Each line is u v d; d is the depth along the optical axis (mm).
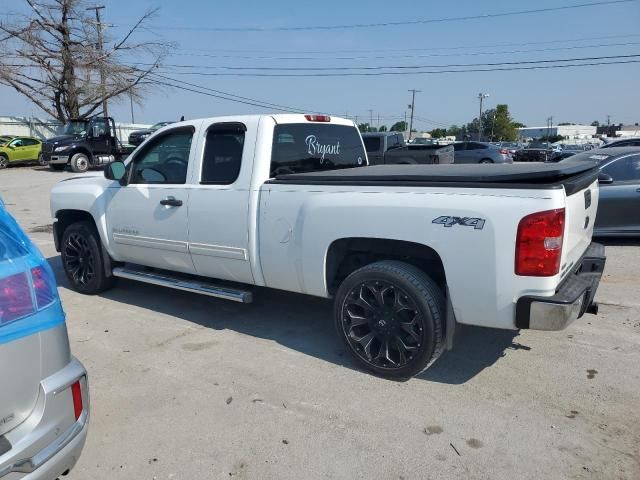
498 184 3346
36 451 2223
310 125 4957
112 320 5254
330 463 3004
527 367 4094
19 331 2195
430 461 3004
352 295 3984
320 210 3973
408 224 3602
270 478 2893
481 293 3428
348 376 4008
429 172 3959
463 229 3416
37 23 32219
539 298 3279
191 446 3180
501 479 2850
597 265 4000
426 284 3682
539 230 3209
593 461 2973
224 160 4629
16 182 21469
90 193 5723
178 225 4906
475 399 3645
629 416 3396
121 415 3518
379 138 19531
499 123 97688
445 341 3746
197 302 5766
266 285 4531
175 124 5012
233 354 4426
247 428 3352
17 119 35719
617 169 7859
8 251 2271
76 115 34344
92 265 5922
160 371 4133
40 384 2281
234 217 4480
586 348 4402
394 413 3490
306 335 4816
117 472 2963
